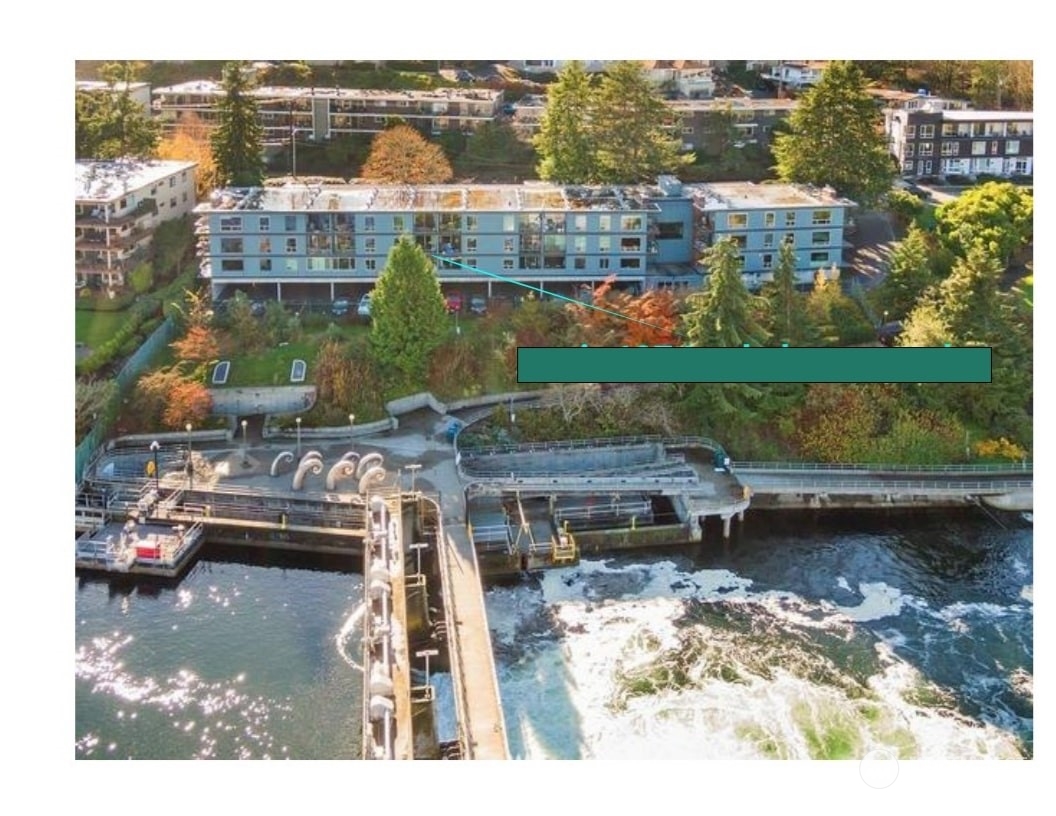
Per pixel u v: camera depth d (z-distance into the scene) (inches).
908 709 2055.9
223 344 3006.9
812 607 2374.5
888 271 3329.2
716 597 2400.3
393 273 2910.9
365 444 2775.6
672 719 2021.4
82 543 2422.5
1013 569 2519.7
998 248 3363.7
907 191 3641.7
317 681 2084.2
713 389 2856.8
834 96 3533.5
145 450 2751.0
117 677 2086.6
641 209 3228.3
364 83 4028.1
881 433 2893.7
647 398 2891.2
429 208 3198.8
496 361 2994.6
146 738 1930.4
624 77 3617.1
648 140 3649.1
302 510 2516.0
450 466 2684.5
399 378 2952.8
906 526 2701.8
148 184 3250.5
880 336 3097.9
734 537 2645.2
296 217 3152.1
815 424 2893.7
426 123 3811.5
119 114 3577.8
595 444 2802.7
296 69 4001.0
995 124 3710.6
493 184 3617.1
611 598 2394.2
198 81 3900.1
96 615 2284.7
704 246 3307.1
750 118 3890.3
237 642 2196.1
